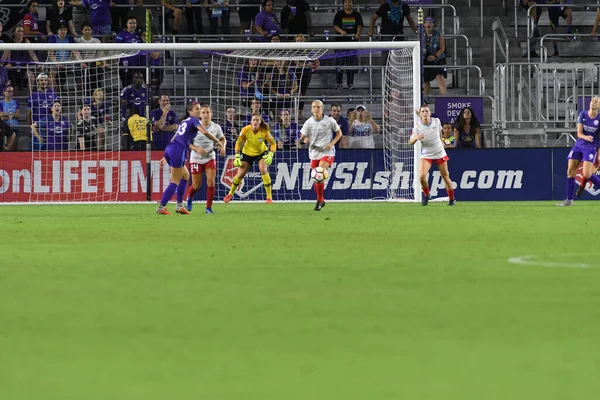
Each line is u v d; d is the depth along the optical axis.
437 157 85.75
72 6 114.25
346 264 32.50
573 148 84.69
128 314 21.91
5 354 17.36
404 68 98.94
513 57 123.94
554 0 124.69
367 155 100.50
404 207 82.69
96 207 87.69
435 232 48.62
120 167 98.81
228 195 88.31
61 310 22.61
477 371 15.65
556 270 30.38
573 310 22.11
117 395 14.08
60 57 109.75
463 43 125.56
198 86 117.06
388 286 26.52
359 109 104.00
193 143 73.81
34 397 13.96
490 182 101.94
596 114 83.88
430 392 14.16
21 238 46.06
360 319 20.92
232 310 22.34
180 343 18.30
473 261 33.31
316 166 77.94
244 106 106.62
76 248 40.00
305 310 22.25
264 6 115.19
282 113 101.56
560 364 16.17
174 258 35.19
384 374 15.45
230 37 117.31
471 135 103.81
